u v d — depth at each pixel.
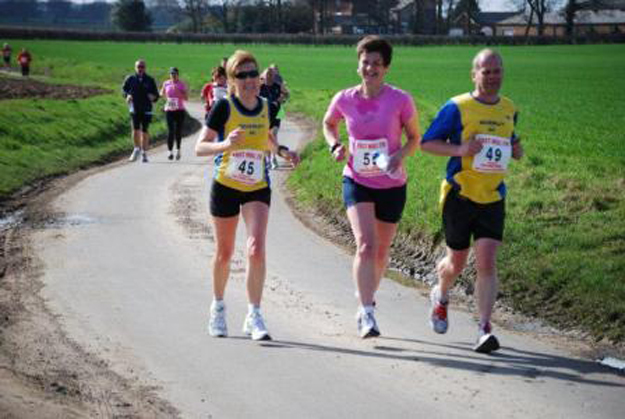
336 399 6.19
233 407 6.04
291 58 83.12
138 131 20.39
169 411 5.95
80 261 10.32
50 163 18.23
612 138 21.08
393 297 9.05
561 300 8.30
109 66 64.50
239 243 11.38
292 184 16.17
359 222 7.34
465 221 7.15
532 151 17.38
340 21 152.75
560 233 9.92
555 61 74.38
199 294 8.98
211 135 7.33
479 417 5.87
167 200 14.65
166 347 7.32
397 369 6.80
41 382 6.37
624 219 10.41
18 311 8.27
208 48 100.88
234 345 7.39
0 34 107.81
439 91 43.12
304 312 8.41
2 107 23.50
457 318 8.31
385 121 7.32
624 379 6.64
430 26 151.62
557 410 6.00
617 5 150.50
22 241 11.38
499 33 163.12
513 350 7.32
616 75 56.22
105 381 6.49
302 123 30.72
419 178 13.78
